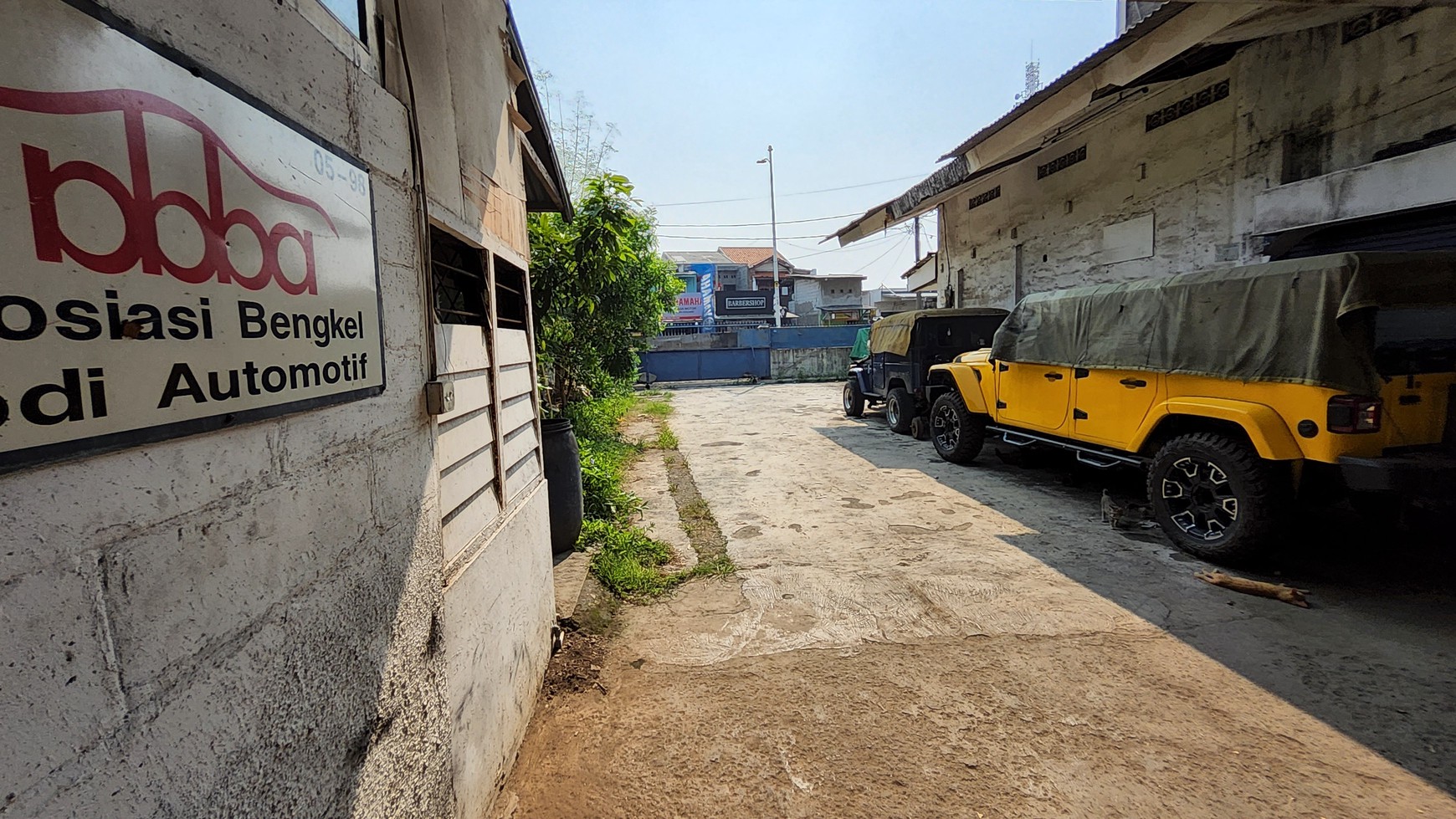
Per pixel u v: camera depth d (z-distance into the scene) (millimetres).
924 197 9492
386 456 1456
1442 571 3865
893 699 2695
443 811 1675
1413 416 3490
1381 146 5246
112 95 768
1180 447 4203
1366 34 5312
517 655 2414
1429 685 2697
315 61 1229
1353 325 3410
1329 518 4789
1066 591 3713
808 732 2486
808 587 3877
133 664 798
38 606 687
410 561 1556
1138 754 2326
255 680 1005
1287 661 2912
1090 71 5520
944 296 13453
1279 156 6051
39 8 685
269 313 1042
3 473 647
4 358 647
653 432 10328
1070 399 5398
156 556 832
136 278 796
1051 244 9820
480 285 2404
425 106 1850
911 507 5594
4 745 655
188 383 874
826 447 8680
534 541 2760
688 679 2875
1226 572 3926
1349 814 2029
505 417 2490
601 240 6492
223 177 945
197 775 892
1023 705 2629
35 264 678
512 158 2938
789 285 44000
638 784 2227
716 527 5152
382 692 1390
